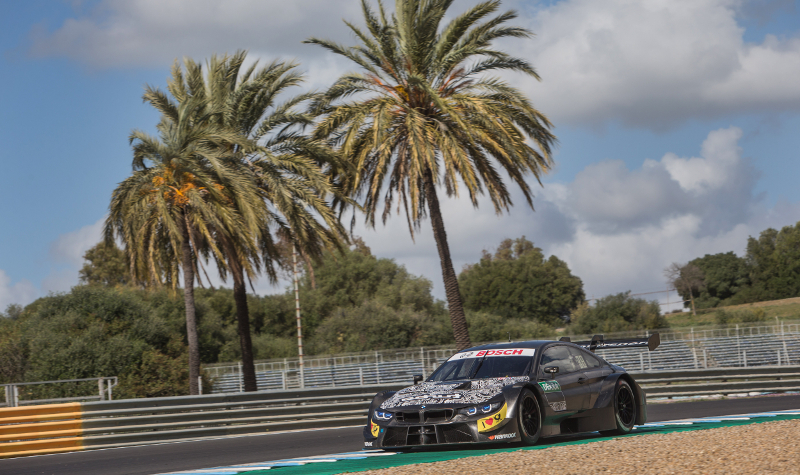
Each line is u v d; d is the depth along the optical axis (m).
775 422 19.12
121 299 57.72
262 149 43.41
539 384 17.88
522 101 44.78
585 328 130.25
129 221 42.69
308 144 44.97
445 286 46.22
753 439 15.55
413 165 44.47
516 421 16.75
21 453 24.58
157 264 44.38
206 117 44.00
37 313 57.19
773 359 76.88
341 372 74.00
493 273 178.75
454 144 42.06
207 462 19.77
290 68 46.25
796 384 42.09
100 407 26.55
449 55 44.97
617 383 20.31
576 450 15.15
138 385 50.50
